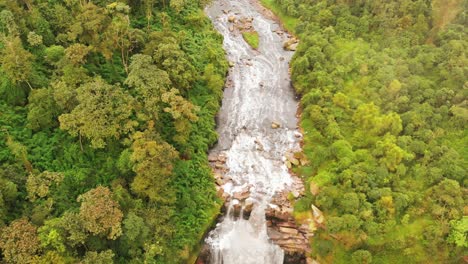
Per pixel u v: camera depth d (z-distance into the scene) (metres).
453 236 55.84
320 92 77.00
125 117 55.69
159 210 55.72
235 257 60.69
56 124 58.19
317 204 61.94
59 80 59.62
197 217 59.88
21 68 56.00
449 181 59.38
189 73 70.06
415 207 59.62
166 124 66.56
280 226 62.91
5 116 55.91
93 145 54.16
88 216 46.31
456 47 75.69
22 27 63.69
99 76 63.44
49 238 43.88
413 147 64.81
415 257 56.94
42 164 54.09
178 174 62.59
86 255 46.00
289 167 70.44
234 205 64.56
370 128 69.62
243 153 72.75
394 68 77.06
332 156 67.38
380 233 57.50
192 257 57.75
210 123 74.44
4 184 47.66
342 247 58.53
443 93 69.88
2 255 43.50
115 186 54.41
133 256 50.62
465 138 66.19
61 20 68.88
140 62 60.84
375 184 61.28
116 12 67.94
